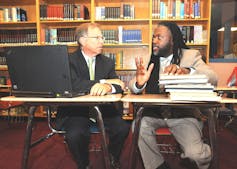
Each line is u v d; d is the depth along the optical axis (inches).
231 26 167.0
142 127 64.5
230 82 124.3
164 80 48.4
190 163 65.6
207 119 51.7
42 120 158.6
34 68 48.8
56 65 47.6
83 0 164.7
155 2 149.4
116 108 72.2
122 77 158.2
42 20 155.7
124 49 167.5
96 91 54.8
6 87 160.6
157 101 47.2
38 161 89.0
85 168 65.6
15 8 159.2
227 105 122.1
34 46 47.6
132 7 151.6
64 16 154.8
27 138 57.9
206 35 150.7
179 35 70.8
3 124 151.1
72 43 155.9
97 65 76.1
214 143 50.4
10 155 95.8
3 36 161.3
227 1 165.9
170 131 67.1
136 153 54.9
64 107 68.2
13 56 49.5
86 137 64.6
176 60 69.6
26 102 54.7
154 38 69.9
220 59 157.3
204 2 156.3
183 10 149.3
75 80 66.8
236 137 119.4
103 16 153.2
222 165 85.7
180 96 46.1
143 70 60.2
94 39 72.7
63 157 93.1
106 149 54.2
